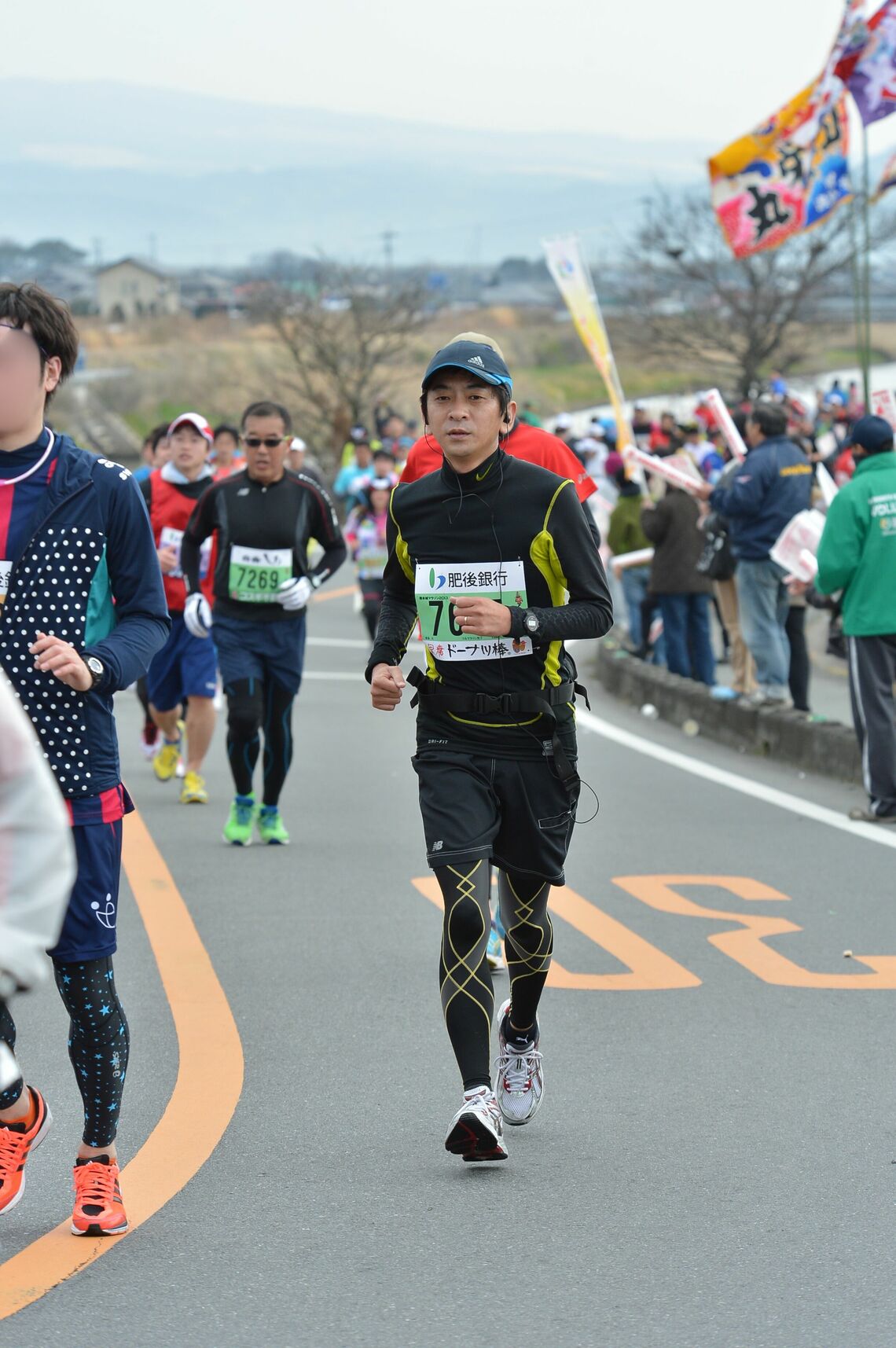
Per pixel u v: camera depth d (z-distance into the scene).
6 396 6.18
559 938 11.34
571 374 107.25
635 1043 9.12
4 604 6.33
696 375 72.81
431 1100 8.25
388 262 116.31
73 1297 6.01
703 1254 6.43
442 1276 6.23
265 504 14.16
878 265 59.72
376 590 25.95
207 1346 5.64
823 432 43.28
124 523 6.45
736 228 22.91
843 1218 6.80
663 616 23.72
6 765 3.52
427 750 7.56
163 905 12.31
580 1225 6.71
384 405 45.25
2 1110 6.68
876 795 15.51
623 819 15.62
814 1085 8.45
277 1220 6.75
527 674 7.46
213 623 14.42
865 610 15.26
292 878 13.21
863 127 22.28
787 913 12.00
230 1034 9.27
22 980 3.59
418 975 10.45
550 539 7.39
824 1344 5.69
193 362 98.12
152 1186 7.11
